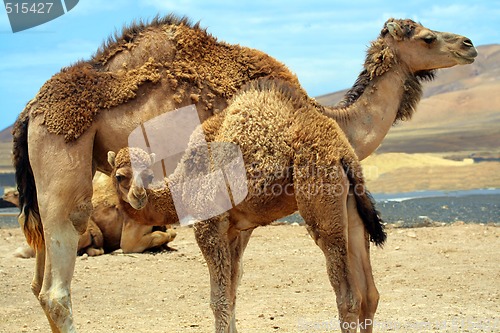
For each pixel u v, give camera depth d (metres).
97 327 10.42
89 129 9.79
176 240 17.23
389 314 10.70
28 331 10.34
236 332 9.60
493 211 23.69
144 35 10.18
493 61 100.75
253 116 8.87
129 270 13.95
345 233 8.41
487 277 13.10
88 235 15.11
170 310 11.42
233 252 9.44
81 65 10.09
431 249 15.62
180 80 9.92
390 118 10.42
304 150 8.56
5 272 13.81
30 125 9.83
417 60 10.48
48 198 9.60
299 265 14.40
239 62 10.07
